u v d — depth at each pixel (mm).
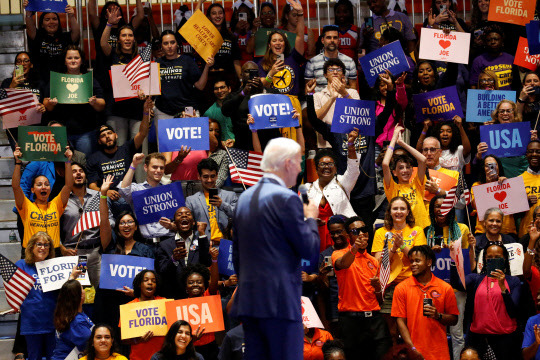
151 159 11273
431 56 12852
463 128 12938
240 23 14492
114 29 13711
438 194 10664
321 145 12602
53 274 10047
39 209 10922
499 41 13578
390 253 9992
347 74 13188
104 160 12086
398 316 9656
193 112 12539
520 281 10344
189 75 12977
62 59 13617
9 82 13141
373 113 11297
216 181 11727
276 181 5879
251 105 11031
